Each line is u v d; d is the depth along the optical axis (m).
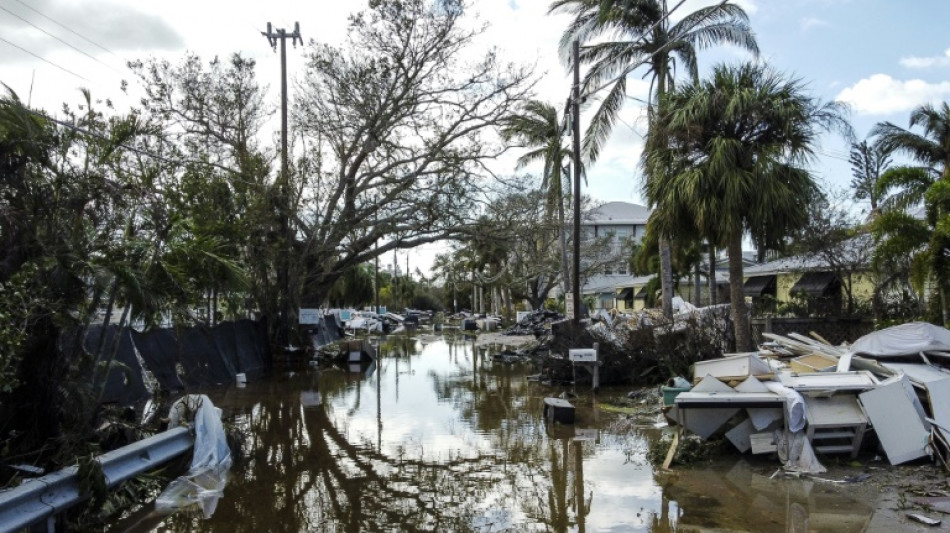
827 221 18.41
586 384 16.12
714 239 13.02
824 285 21.59
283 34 23.77
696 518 6.27
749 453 8.45
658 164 13.34
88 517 6.44
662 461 8.48
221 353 18.06
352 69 23.08
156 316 8.70
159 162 14.00
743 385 8.52
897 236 14.68
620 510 6.61
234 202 19.17
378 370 20.88
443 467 8.54
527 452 9.29
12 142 7.06
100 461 6.49
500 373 19.88
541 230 27.66
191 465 8.33
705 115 12.55
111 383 11.80
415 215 24.89
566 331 17.33
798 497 6.77
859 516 6.12
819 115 12.71
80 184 7.81
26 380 6.73
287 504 7.04
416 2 22.64
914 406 7.88
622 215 68.75
